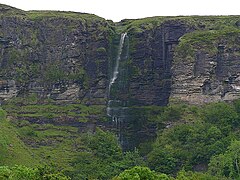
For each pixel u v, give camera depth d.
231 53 140.25
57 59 156.75
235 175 102.44
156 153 120.69
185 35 147.62
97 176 113.19
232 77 139.12
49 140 134.88
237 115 128.00
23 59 155.38
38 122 143.12
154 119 145.75
